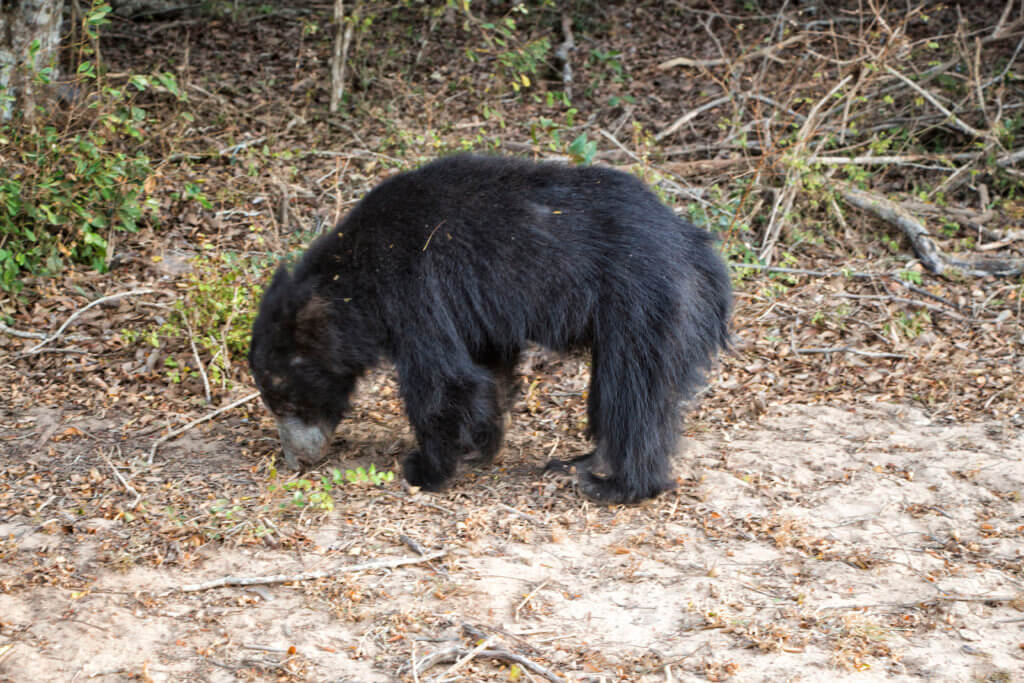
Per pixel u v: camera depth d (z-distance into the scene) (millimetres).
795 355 6609
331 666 3670
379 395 6082
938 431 5652
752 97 9195
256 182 8266
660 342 4648
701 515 4758
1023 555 4418
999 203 8516
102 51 10438
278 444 5457
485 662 3721
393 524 4637
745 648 3787
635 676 3633
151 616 3963
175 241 7527
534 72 9930
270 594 4109
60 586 4141
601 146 9195
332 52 9828
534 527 4652
